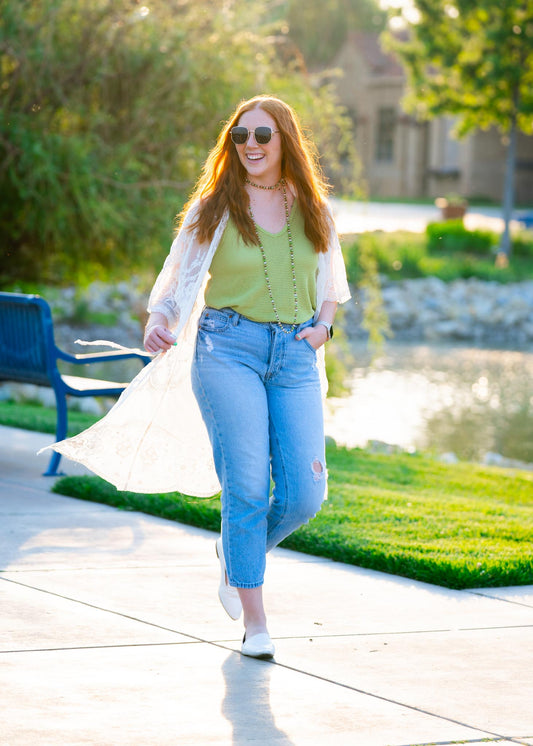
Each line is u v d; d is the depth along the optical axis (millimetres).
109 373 22859
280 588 6539
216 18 19031
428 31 40844
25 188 18047
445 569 6738
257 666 5086
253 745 4168
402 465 12484
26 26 17812
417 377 24219
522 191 64188
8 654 5086
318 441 5332
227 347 5234
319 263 5523
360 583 6730
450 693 4820
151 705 4535
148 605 6023
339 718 4480
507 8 38969
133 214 18547
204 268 5227
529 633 5766
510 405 20594
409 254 39156
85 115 18422
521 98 41562
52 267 20688
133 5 18391
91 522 8117
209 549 7426
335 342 21141
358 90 67750
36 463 10570
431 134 65125
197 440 5609
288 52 20281
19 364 10430
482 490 11086
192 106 18469
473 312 35562
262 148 5215
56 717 4355
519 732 4398
